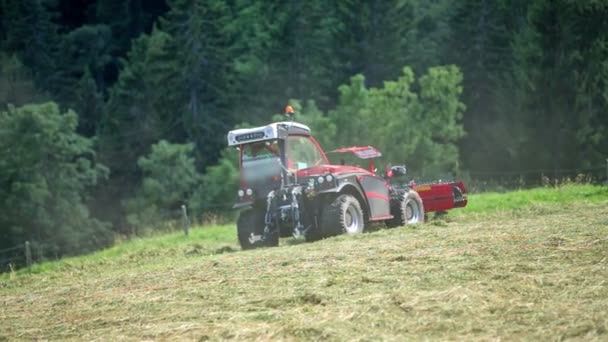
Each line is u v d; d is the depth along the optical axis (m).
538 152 136.25
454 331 24.58
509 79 152.00
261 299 31.19
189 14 162.50
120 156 158.25
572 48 137.62
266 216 53.94
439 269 33.84
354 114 124.44
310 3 168.12
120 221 153.38
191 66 158.75
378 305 27.83
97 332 28.77
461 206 63.28
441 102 129.50
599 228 42.16
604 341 22.62
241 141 54.56
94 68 193.50
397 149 123.31
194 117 156.25
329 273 35.59
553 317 25.03
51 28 190.50
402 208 58.81
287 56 166.88
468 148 159.75
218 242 67.38
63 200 126.56
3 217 122.81
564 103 136.00
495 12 168.88
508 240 40.44
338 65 170.88
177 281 38.44
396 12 175.75
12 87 169.88
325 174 53.22
